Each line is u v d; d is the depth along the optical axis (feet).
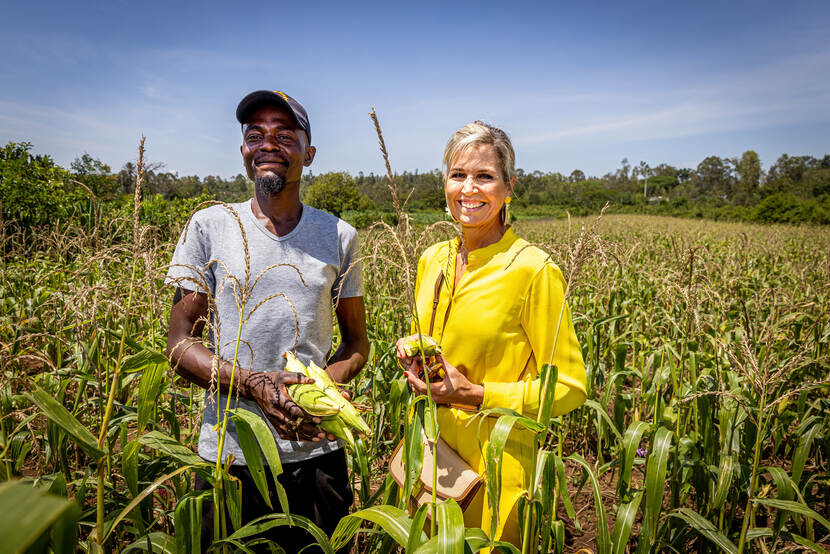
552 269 6.63
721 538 7.20
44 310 13.06
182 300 6.67
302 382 5.99
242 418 5.32
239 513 5.54
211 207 7.07
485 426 6.64
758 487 10.41
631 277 28.71
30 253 25.43
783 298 15.08
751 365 6.95
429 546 4.76
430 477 6.63
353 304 7.76
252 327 6.68
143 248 6.19
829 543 9.73
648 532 7.51
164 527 9.53
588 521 11.76
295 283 6.84
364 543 9.41
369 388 13.55
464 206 6.81
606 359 19.04
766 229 101.65
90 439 4.58
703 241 60.29
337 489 7.33
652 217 185.16
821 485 10.46
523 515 6.11
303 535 7.14
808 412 10.87
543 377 5.75
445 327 7.08
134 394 10.32
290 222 7.19
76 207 31.89
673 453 9.33
